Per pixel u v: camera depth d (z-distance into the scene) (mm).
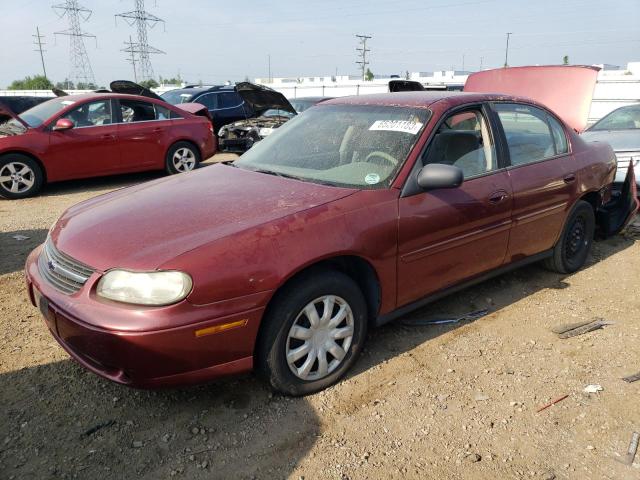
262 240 2646
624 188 5703
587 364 3377
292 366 2859
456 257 3547
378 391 3049
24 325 3756
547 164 4219
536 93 7000
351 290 3006
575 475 2451
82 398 2941
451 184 3131
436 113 3506
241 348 2639
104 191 8867
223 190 3256
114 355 2430
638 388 3117
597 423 2812
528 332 3787
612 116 8281
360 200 3037
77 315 2500
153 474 2414
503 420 2824
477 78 7664
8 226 6418
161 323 2396
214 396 2975
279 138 4066
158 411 2844
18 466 2436
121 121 8984
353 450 2582
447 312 4062
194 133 9789
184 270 2447
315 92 37156
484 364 3359
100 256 2609
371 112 3791
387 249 3090
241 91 10414
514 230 3938
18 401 2904
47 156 8250
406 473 2443
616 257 5371
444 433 2717
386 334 3705
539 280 4738
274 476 2418
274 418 2801
